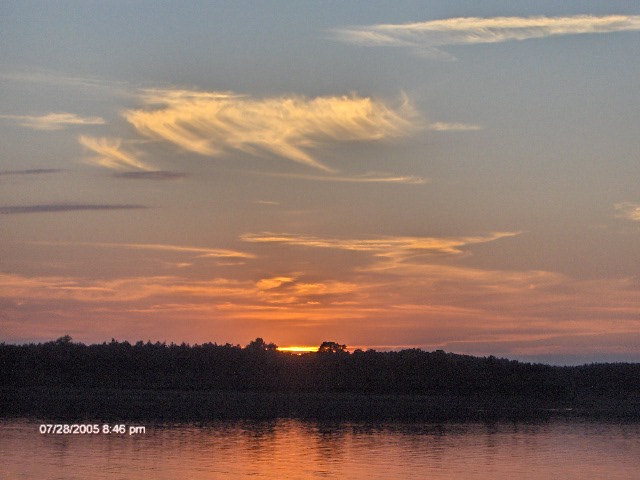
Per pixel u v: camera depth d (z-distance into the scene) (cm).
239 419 11406
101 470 6506
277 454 7756
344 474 6731
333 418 12125
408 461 7594
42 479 6059
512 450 8731
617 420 13188
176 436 8988
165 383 15600
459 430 10781
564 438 10150
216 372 16525
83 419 10481
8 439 8256
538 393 16638
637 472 7375
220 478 6347
